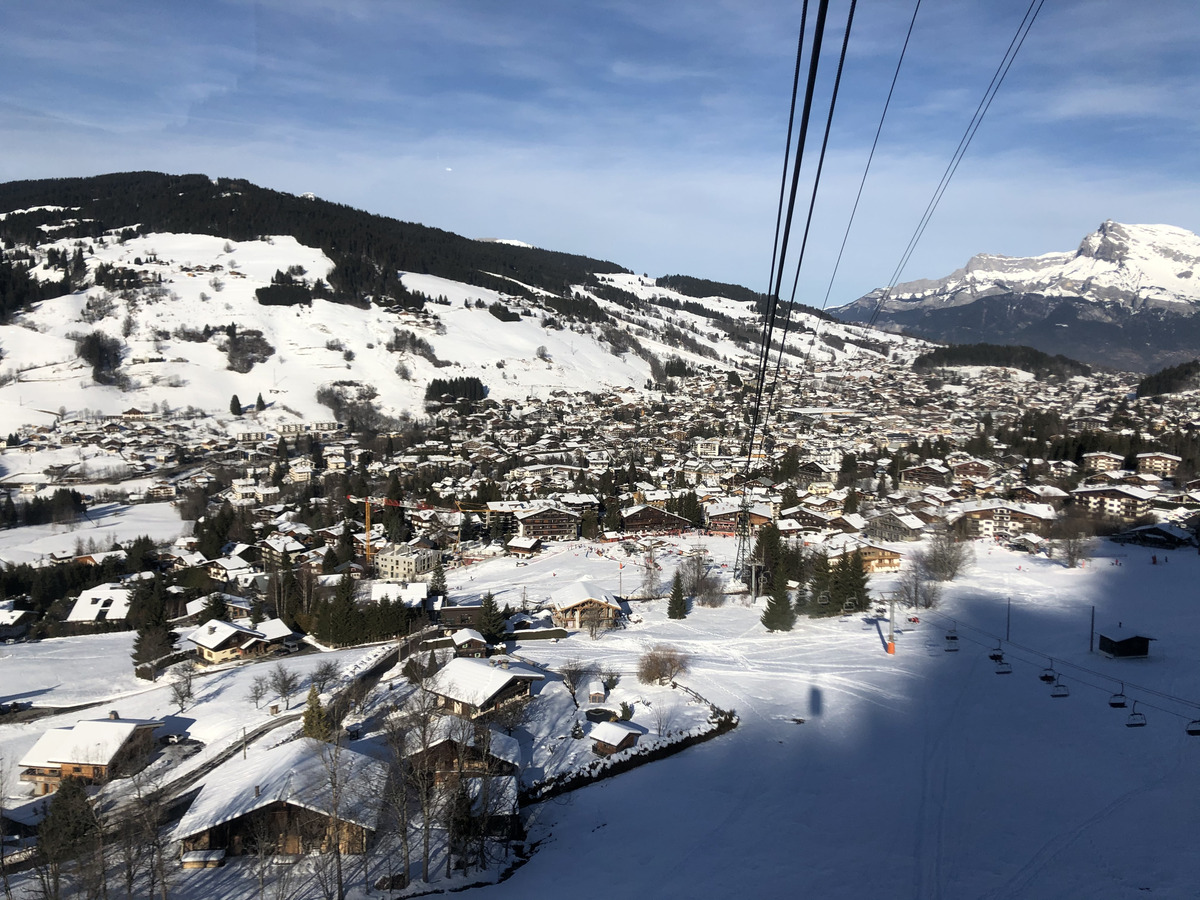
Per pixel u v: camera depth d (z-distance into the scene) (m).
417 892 43.72
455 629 96.19
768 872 46.22
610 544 154.75
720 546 150.75
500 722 65.69
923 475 199.50
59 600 119.38
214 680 81.69
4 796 57.69
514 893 44.09
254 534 156.75
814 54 11.01
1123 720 67.88
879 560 127.69
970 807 53.75
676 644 92.69
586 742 64.38
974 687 76.81
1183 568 117.81
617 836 51.09
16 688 81.69
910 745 64.25
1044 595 107.94
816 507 171.38
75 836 45.75
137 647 89.31
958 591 111.31
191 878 44.53
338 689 75.62
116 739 60.38
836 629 97.44
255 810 47.06
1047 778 57.69
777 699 74.88
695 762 62.22
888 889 44.16
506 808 50.25
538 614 104.75
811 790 57.09
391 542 145.38
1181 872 44.59
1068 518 146.62
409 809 52.16
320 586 117.00
